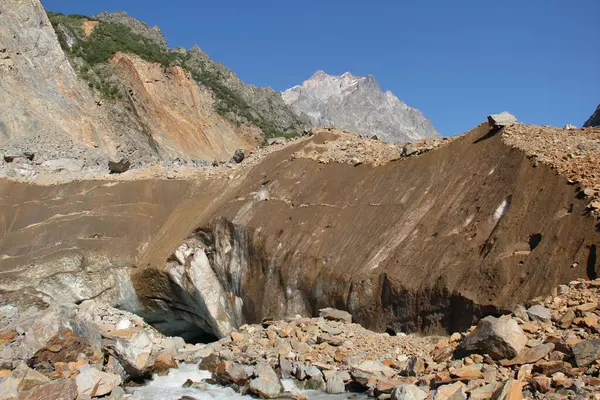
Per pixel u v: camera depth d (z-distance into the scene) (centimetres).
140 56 6059
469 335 1226
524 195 1558
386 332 1638
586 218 1355
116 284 2645
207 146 5903
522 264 1392
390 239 1836
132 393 1328
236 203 2466
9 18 4541
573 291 1240
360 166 2303
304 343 1532
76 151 3806
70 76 4731
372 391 1213
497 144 1853
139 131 5025
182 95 6238
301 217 2186
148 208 2947
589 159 1554
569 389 951
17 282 2578
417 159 2088
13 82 4259
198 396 1306
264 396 1275
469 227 1631
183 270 2438
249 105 7656
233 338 1680
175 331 2708
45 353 1440
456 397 1025
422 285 1566
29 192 3111
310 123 9156
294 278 1997
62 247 2738
